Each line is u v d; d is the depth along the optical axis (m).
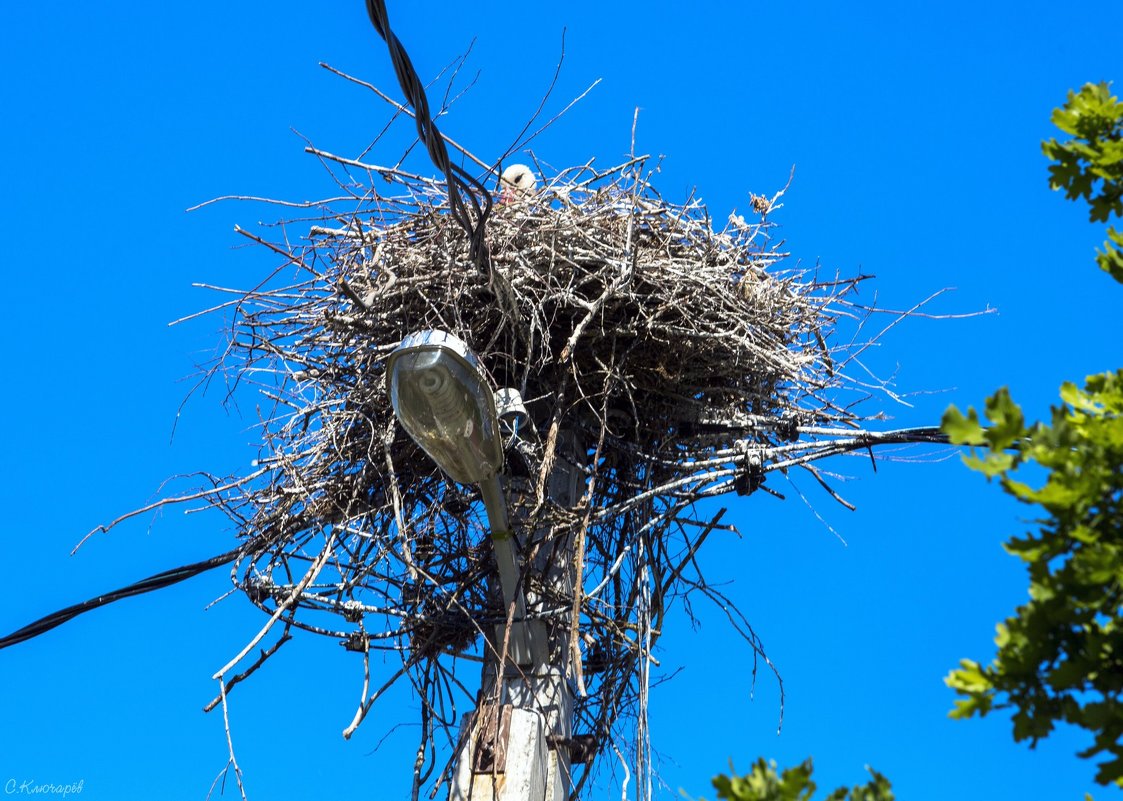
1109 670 4.20
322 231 10.52
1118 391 4.68
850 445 10.74
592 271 10.53
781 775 4.20
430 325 9.96
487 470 8.54
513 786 9.06
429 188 10.62
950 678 4.36
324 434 10.88
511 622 9.10
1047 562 4.28
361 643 10.49
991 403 4.27
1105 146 5.14
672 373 10.84
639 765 9.80
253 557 10.84
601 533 10.90
